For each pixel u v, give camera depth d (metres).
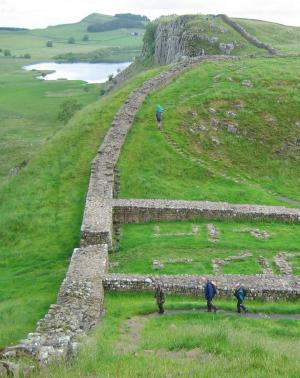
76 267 27.80
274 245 33.84
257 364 15.74
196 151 49.72
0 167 75.12
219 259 31.72
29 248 35.38
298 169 49.50
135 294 26.80
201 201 39.97
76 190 42.12
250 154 50.75
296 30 113.62
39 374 14.81
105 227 32.69
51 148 50.62
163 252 32.75
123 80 148.62
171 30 126.50
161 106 56.75
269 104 58.12
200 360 16.50
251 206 39.09
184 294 26.69
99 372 15.10
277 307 25.06
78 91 149.75
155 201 38.75
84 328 21.22
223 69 68.94
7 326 24.28
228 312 24.86
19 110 122.62
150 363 15.93
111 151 46.44
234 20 112.44
